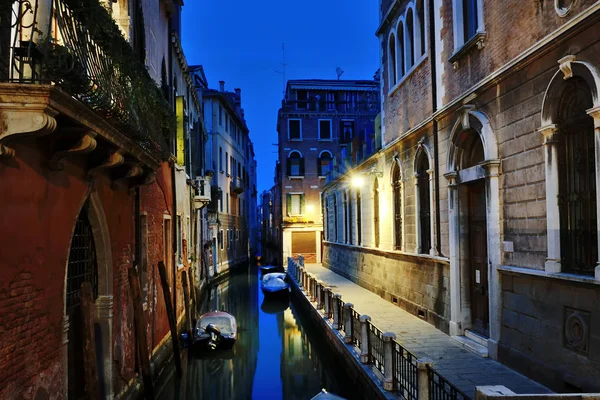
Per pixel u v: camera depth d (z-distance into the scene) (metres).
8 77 3.91
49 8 4.27
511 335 7.02
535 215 6.45
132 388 7.62
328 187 24.67
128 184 7.81
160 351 10.09
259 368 12.05
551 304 6.09
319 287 13.88
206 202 18.58
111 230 6.87
